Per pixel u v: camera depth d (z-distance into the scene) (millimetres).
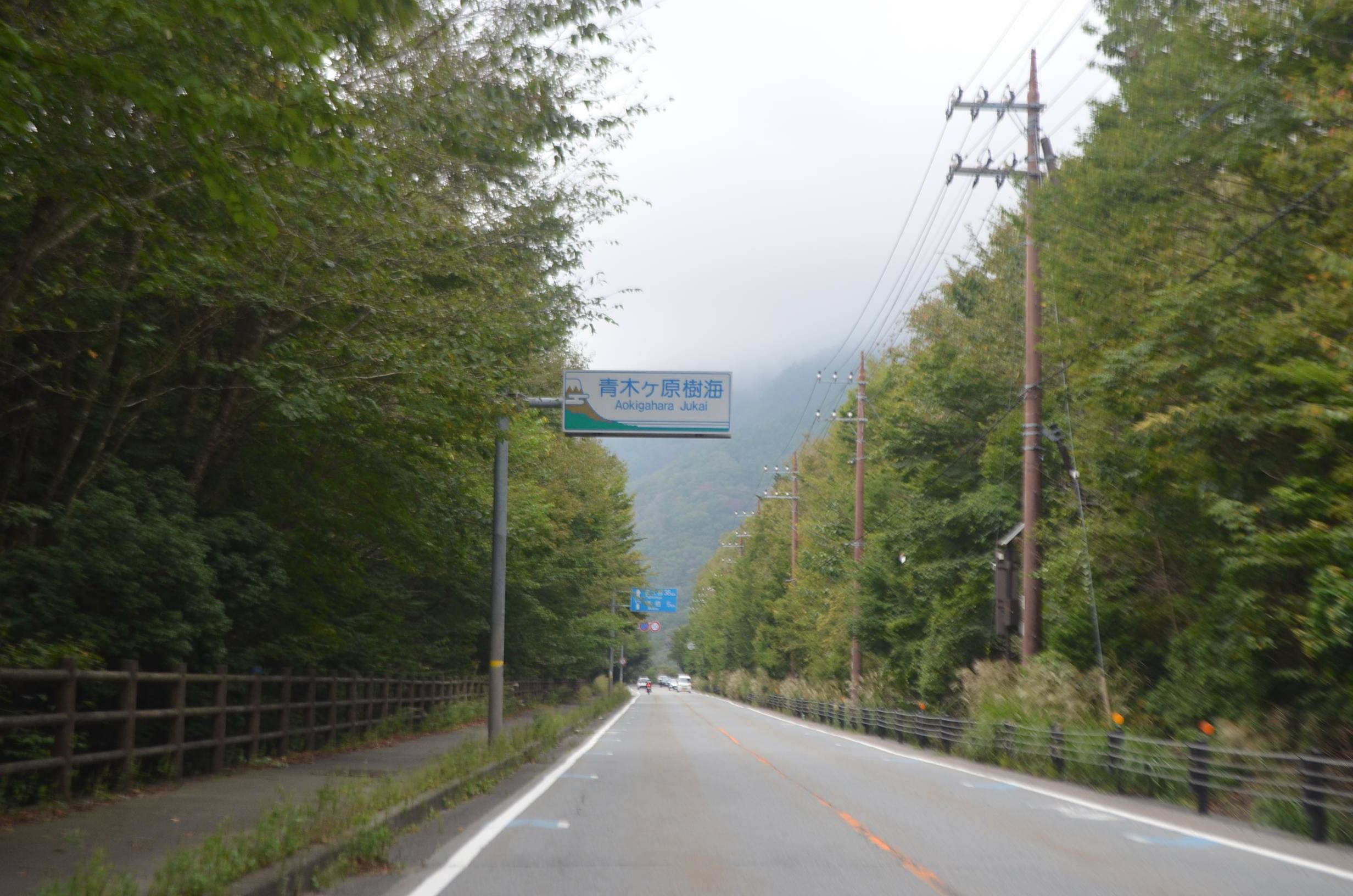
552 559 40781
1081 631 23250
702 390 20828
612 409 20734
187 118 7391
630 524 66375
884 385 50125
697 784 16969
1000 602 26406
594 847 10320
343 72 12570
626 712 55719
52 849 8188
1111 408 18438
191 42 8047
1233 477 16703
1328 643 13492
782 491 86312
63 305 12555
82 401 13438
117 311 12594
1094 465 20547
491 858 9625
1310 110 14508
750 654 89000
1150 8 17438
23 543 13172
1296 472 15750
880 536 38094
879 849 10383
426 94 13055
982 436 33344
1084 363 19484
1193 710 18969
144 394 15625
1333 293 13867
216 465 17203
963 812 13734
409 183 13930
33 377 13109
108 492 13867
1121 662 22828
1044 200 19891
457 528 23219
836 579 48438
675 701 84750
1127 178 17828
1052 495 27672
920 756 25516
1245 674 16969
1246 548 14992
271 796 11820
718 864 9438
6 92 7047
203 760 14641
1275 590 16016
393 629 25500
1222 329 15562
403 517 19156
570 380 20828
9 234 11523
